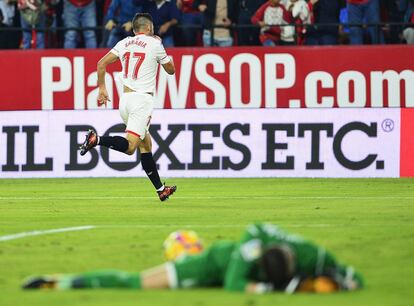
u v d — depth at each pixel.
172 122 57.22
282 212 38.34
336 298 19.94
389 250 27.67
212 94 58.72
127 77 42.72
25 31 62.72
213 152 57.12
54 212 39.19
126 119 42.97
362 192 47.91
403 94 58.44
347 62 58.44
